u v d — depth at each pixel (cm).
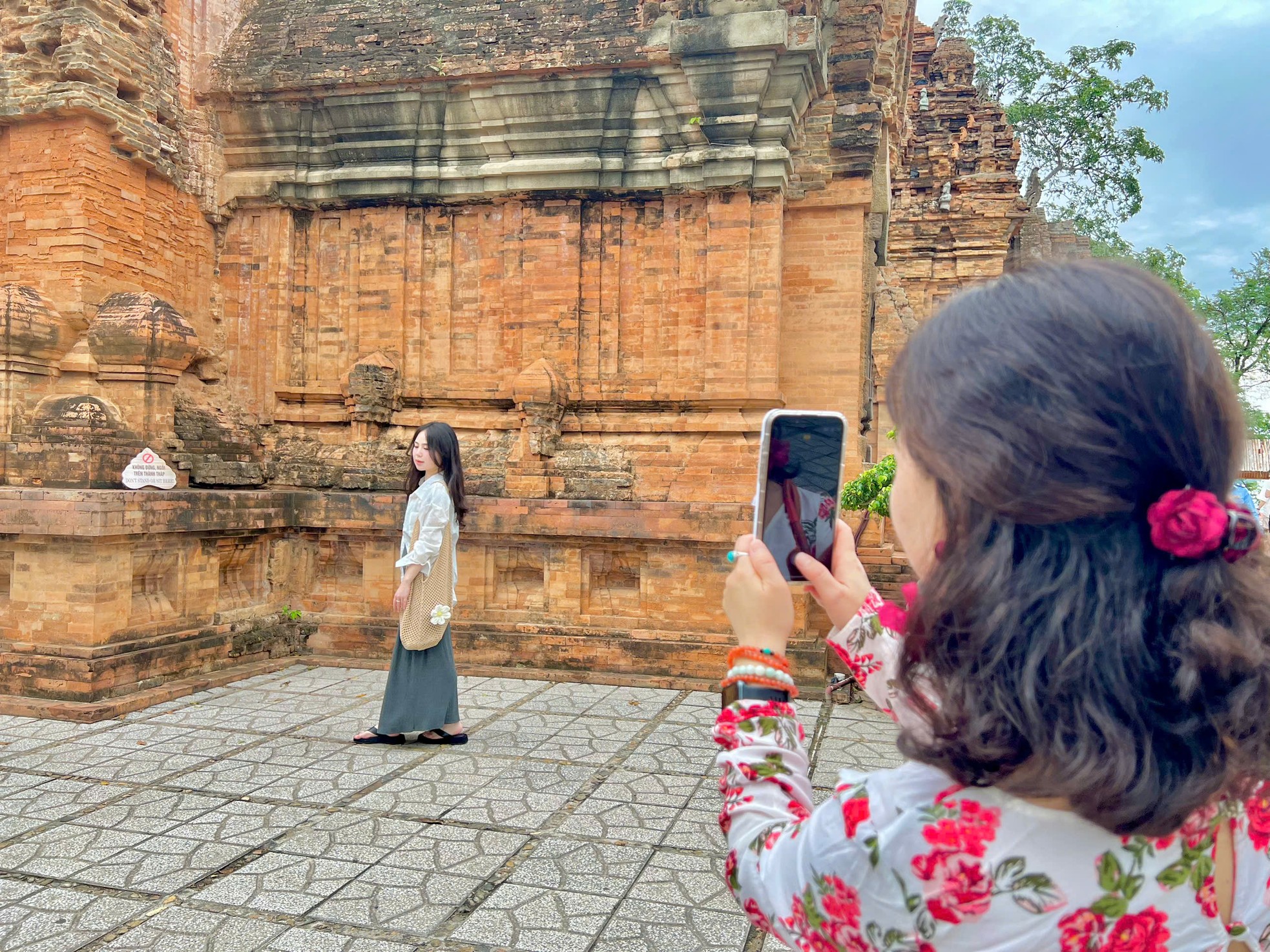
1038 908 90
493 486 872
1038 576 89
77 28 772
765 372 845
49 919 354
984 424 92
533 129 889
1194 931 95
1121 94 2564
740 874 111
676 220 882
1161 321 93
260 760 564
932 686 96
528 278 902
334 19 937
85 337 779
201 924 352
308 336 958
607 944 342
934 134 1831
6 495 677
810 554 146
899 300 1312
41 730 625
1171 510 86
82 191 771
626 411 888
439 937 345
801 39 802
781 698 123
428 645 591
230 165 956
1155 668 86
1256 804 105
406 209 941
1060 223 2311
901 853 92
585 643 825
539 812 481
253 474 905
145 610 742
